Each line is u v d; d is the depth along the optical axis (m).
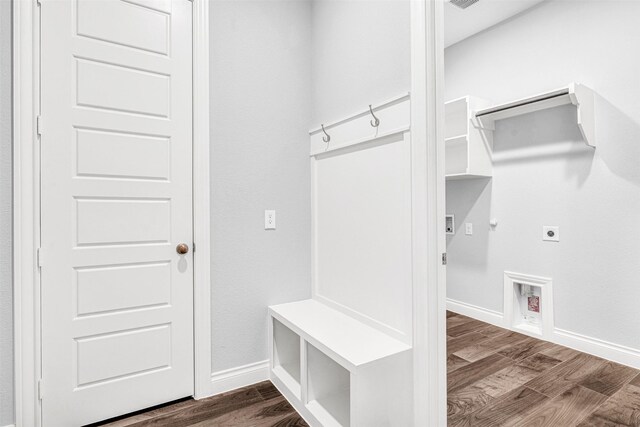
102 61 1.64
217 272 1.95
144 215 1.74
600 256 2.39
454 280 3.42
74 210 1.58
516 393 1.95
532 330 2.81
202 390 1.88
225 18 1.98
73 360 1.58
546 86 2.67
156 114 1.77
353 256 1.92
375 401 1.43
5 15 1.45
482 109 2.91
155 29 1.77
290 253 2.22
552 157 2.65
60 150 1.55
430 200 1.47
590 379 2.10
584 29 2.46
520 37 2.84
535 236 2.76
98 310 1.64
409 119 1.55
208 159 1.90
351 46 1.93
